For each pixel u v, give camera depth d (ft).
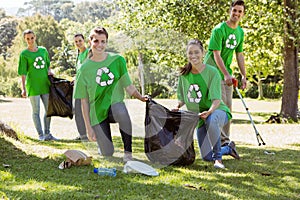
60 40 132.87
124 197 12.56
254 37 44.34
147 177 14.79
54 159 17.24
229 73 19.93
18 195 12.37
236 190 13.69
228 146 18.47
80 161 16.14
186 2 45.06
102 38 15.60
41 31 133.18
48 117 23.56
